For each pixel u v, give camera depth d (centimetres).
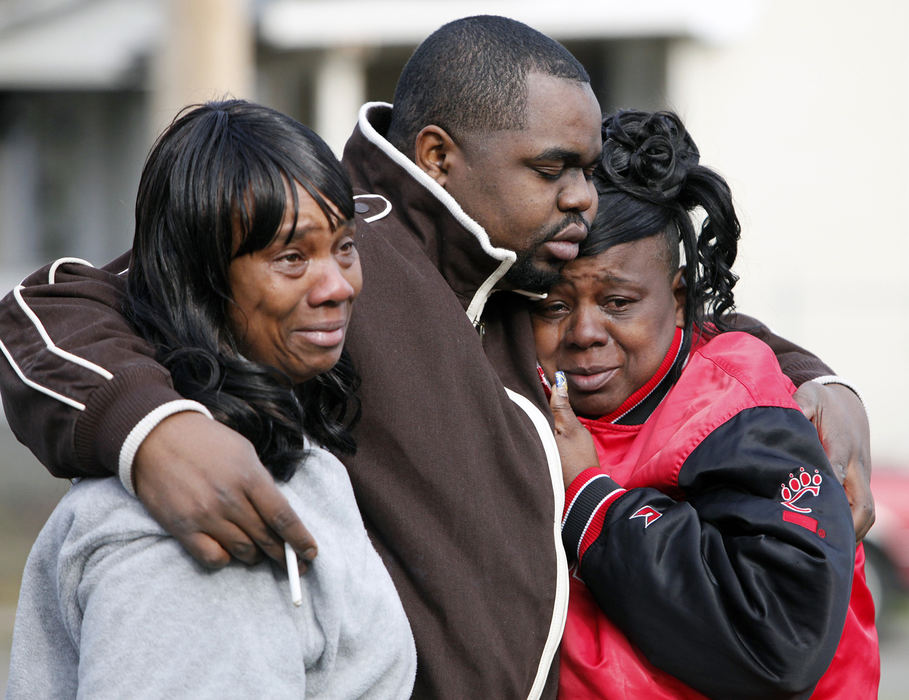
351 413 572
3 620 1967
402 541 562
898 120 3008
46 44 3594
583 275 651
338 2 3219
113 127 3803
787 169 3045
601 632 631
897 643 2019
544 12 3053
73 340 495
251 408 484
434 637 555
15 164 3809
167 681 445
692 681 597
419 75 629
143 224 509
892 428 3016
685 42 3053
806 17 3019
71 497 494
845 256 3045
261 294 488
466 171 614
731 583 580
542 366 678
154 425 458
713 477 616
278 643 464
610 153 662
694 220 755
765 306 3055
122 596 457
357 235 604
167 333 496
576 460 641
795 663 573
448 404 581
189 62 2083
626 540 602
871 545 2070
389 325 586
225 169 482
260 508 450
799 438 621
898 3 2991
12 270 3759
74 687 506
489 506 578
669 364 685
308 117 3706
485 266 618
